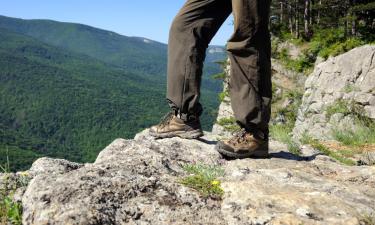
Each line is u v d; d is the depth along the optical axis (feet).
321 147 10.66
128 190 3.96
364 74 24.81
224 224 3.67
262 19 5.29
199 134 6.09
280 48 74.59
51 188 3.75
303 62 68.08
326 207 3.89
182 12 5.65
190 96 5.77
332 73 28.02
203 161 5.42
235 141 5.58
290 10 92.94
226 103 60.64
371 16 79.82
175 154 5.48
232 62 5.46
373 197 4.50
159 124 6.28
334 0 80.89
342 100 24.53
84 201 3.60
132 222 3.60
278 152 6.45
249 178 4.77
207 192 4.16
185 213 3.79
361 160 10.46
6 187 4.45
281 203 3.90
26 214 3.65
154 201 3.89
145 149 5.39
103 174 4.25
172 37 5.70
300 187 4.51
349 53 27.25
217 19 5.72
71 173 4.20
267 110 5.50
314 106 28.19
